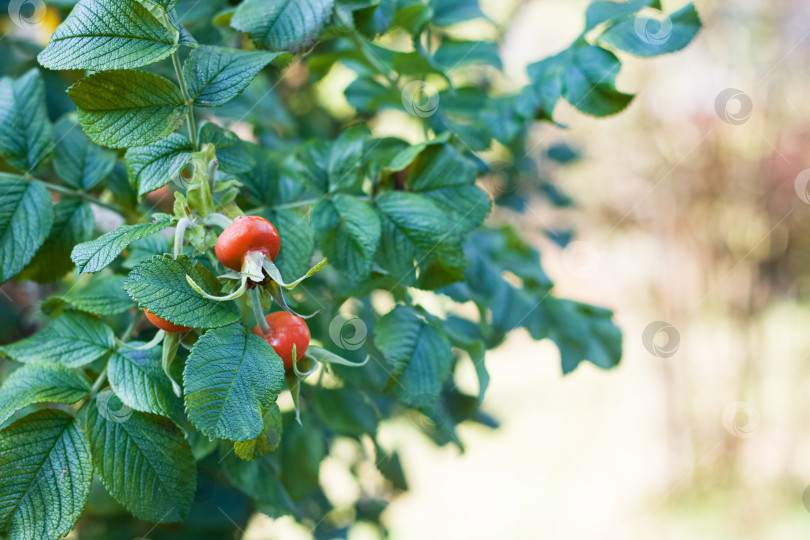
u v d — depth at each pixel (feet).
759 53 8.34
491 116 2.74
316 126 3.71
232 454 2.46
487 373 2.46
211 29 2.58
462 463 8.84
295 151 2.41
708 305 9.29
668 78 8.68
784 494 8.32
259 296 2.04
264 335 2.04
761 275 9.00
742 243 9.06
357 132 2.38
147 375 2.13
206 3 2.55
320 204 2.33
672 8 5.50
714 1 8.10
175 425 2.16
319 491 3.26
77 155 2.41
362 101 2.72
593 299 9.73
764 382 9.17
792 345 9.31
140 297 1.97
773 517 8.11
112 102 2.04
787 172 8.66
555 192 4.34
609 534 7.89
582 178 8.94
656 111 8.75
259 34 2.22
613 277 9.66
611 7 2.55
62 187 2.39
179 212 2.05
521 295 2.79
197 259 2.15
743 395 8.97
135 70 2.04
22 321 3.07
